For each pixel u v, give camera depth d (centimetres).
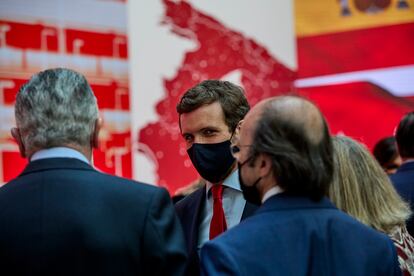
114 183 160
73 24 462
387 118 549
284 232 147
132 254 153
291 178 149
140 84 488
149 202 159
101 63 471
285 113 151
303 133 149
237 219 205
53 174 157
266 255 144
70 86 160
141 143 485
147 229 155
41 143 158
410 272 188
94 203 154
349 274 146
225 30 522
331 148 154
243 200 206
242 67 527
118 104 477
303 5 548
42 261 149
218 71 518
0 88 433
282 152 148
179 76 504
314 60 546
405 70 553
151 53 493
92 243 150
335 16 551
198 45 512
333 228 150
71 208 153
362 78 549
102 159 467
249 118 156
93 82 467
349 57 550
